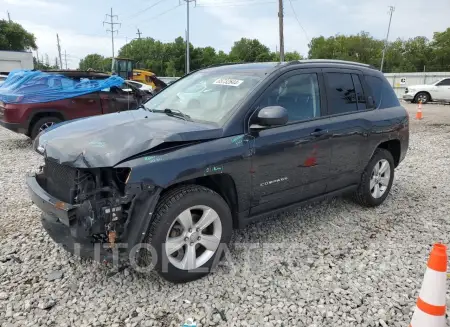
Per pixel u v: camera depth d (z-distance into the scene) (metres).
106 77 10.11
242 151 3.27
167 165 2.83
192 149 3.00
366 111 4.62
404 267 3.51
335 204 5.11
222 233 3.29
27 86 8.50
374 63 83.12
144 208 2.78
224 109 3.46
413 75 37.22
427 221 4.62
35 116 8.55
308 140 3.81
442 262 2.17
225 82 3.85
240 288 3.12
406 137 5.22
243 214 3.50
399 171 7.03
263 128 3.39
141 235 2.81
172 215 2.91
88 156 2.74
